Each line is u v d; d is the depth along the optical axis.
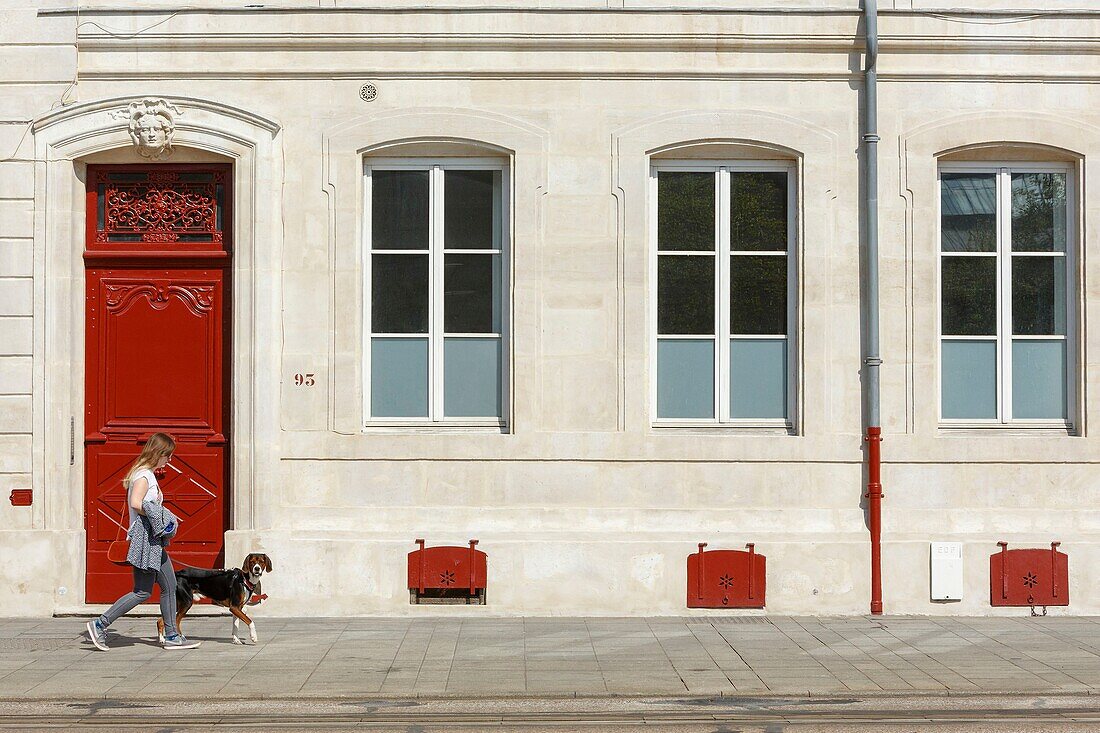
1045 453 10.77
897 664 8.67
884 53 10.84
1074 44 10.85
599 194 10.78
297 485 10.66
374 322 10.94
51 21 10.67
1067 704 7.70
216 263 10.85
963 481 10.77
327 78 10.73
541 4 10.74
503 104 10.77
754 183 10.96
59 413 10.59
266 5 10.69
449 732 7.08
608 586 10.50
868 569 10.55
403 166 10.94
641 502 10.71
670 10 10.75
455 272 10.96
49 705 7.70
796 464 10.73
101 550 10.80
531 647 9.23
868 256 10.73
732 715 7.48
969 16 10.82
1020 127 10.84
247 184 10.65
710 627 10.01
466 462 10.67
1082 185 10.90
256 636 9.40
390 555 10.47
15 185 10.59
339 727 7.21
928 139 10.84
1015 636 9.66
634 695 7.85
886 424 10.78
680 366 10.97
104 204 10.92
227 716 7.48
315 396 10.68
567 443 10.68
